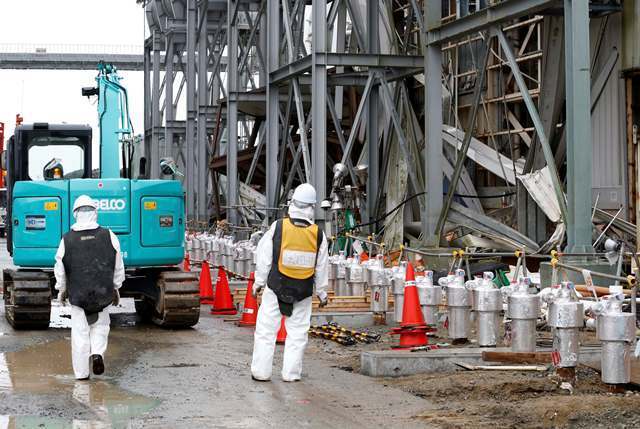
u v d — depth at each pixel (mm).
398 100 27516
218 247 25172
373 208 27328
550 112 20781
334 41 34438
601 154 20297
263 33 39969
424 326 12234
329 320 15641
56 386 10445
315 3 24562
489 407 9117
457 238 21703
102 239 11023
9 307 16266
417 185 23469
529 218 21203
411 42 29188
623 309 12352
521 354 11016
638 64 19297
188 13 45469
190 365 11961
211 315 18031
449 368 11141
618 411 8805
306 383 10617
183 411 9109
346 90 33406
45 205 15406
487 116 24469
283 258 10586
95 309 10852
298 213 10773
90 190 15484
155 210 15797
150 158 53562
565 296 10148
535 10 17938
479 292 11773
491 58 25344
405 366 11102
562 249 19172
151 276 16484
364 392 10055
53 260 15445
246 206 32969
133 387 10391
